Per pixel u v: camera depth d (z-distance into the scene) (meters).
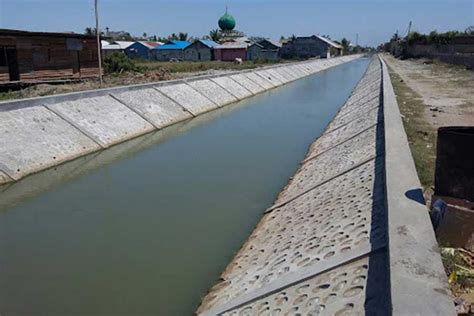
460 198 5.34
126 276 6.70
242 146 14.98
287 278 5.37
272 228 7.83
